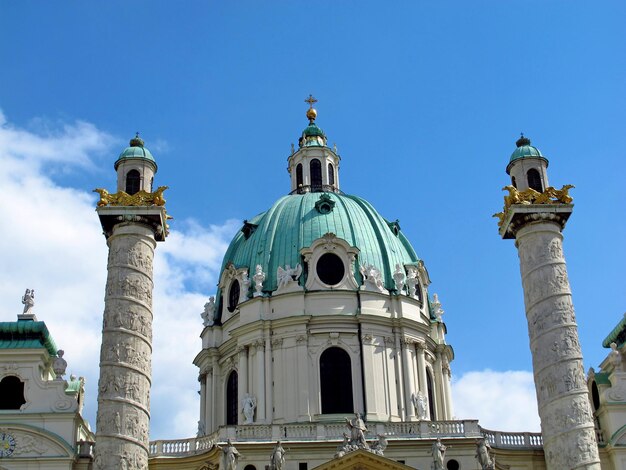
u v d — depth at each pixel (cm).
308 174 9406
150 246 5678
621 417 6831
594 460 5375
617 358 7181
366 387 7694
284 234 8494
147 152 5962
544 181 6009
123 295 5484
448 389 8469
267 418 7638
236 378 8144
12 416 6531
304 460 6931
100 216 5612
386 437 7019
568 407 5469
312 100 10119
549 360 5588
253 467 6900
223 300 8550
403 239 8962
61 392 6638
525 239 5862
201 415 8350
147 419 5372
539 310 5703
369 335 7912
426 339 8275
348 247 8206
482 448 6384
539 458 7075
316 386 7688
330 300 8025
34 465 6384
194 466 7012
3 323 6831
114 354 5353
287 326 7919
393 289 8244
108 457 5144
